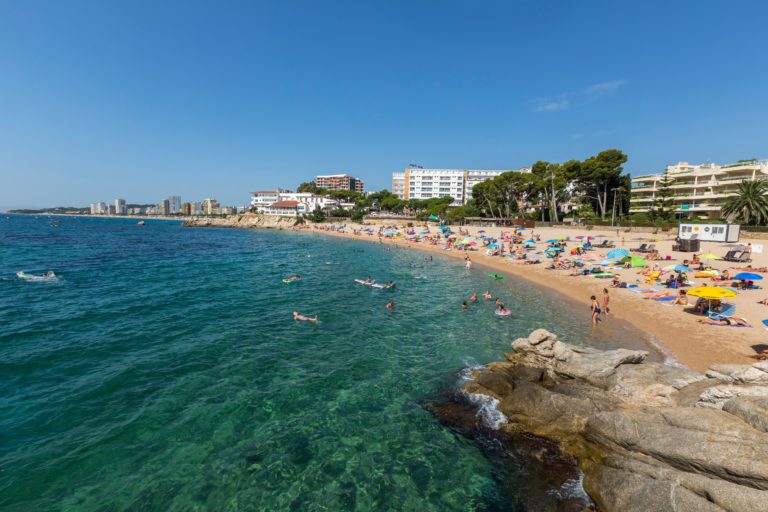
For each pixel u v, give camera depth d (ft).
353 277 120.26
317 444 34.83
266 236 326.03
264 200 623.77
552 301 89.86
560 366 45.52
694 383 36.19
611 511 26.03
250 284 104.73
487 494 29.17
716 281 91.30
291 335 63.21
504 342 61.21
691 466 26.08
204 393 43.16
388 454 33.65
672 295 83.46
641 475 26.84
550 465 31.53
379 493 29.37
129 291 91.15
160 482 29.76
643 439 29.19
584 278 112.06
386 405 41.42
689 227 156.66
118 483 29.45
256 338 61.26
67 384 44.06
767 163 241.96
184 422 37.47
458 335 64.64
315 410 40.32
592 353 45.62
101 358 51.52
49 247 185.26
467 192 590.14
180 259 155.53
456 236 237.86
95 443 33.83
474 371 49.06
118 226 449.48
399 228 336.49
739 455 24.49
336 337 62.75
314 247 225.15
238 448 34.01
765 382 32.04
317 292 96.53
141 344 57.00
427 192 595.88
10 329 61.16
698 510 22.99
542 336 49.37
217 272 124.26
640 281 101.50
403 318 74.64
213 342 58.80
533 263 143.33
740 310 70.13
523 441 34.42
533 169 309.63
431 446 34.65
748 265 110.11
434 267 145.79
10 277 104.99
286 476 30.91
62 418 37.35
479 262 159.02
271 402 41.68
